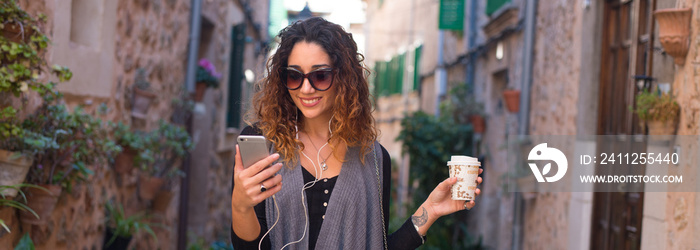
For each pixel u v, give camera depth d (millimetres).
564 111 5535
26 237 3000
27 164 2975
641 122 3725
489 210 8984
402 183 14742
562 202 5359
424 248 8250
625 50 4613
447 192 1983
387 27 18500
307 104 1918
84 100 4035
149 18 5375
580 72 5113
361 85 2016
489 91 9180
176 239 6832
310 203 1979
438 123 9844
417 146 9836
